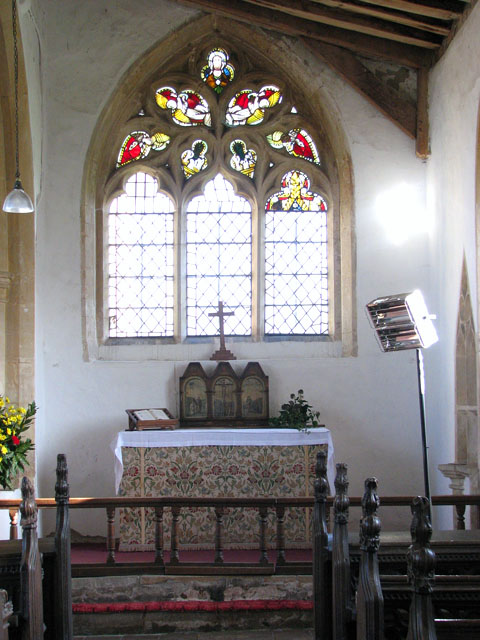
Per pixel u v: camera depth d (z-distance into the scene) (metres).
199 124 11.36
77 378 10.59
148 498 8.04
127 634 7.81
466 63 8.74
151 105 11.26
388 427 10.59
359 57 10.62
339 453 10.56
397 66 10.62
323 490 5.95
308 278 11.30
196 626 7.86
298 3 9.70
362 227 10.74
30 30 9.87
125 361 10.72
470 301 8.84
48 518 10.36
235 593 8.04
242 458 9.51
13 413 8.10
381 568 5.11
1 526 8.80
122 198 11.34
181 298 11.19
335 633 5.11
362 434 10.59
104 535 10.37
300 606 7.88
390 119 10.62
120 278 11.26
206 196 11.36
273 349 10.99
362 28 9.85
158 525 8.12
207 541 9.40
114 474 10.46
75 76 10.71
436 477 10.20
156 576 8.05
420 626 3.39
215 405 10.53
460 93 9.00
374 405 10.62
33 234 9.68
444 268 9.86
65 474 6.02
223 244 11.31
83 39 10.73
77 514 10.39
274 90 11.34
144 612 7.86
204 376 10.56
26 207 7.98
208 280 11.30
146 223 11.31
